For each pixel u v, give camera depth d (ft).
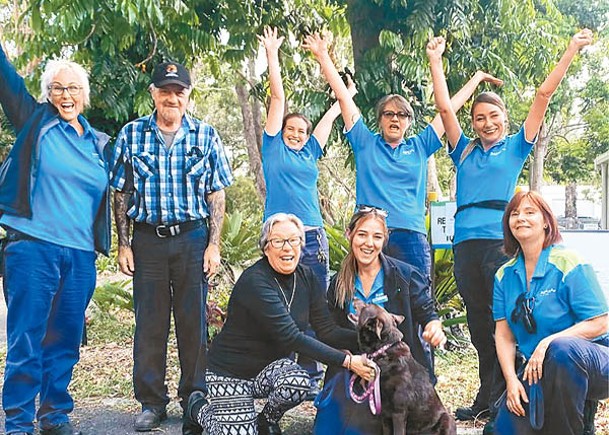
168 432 12.59
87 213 11.65
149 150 12.27
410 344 11.54
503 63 23.31
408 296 11.55
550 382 9.52
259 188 54.19
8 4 45.47
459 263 12.65
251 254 26.16
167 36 22.44
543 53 25.20
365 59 21.03
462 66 22.38
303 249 14.75
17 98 11.23
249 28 23.06
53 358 11.91
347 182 53.16
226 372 11.02
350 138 14.26
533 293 10.33
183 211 12.37
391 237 13.28
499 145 12.47
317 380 14.12
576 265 10.09
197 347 12.69
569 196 130.93
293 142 15.02
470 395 15.33
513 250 10.76
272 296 10.65
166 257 12.48
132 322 25.31
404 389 9.90
